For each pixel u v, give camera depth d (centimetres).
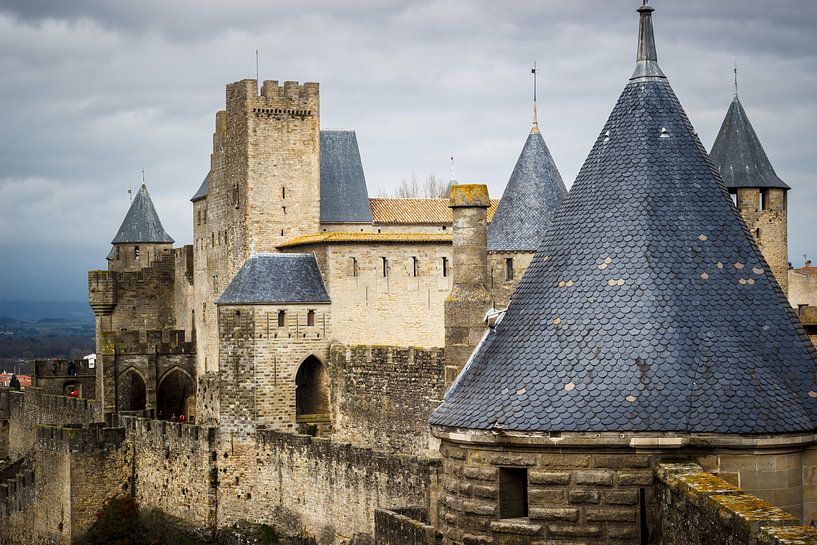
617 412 3325
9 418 15725
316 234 11694
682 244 3541
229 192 12494
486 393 3550
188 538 10825
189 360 13750
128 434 11888
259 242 12125
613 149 3697
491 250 9862
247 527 10488
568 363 3456
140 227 15662
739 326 3428
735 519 2742
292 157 12200
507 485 3497
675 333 3419
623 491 3309
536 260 3706
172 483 11281
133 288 14825
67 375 15800
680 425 3275
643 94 3731
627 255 3541
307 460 9750
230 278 12500
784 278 10369
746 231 3584
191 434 10981
